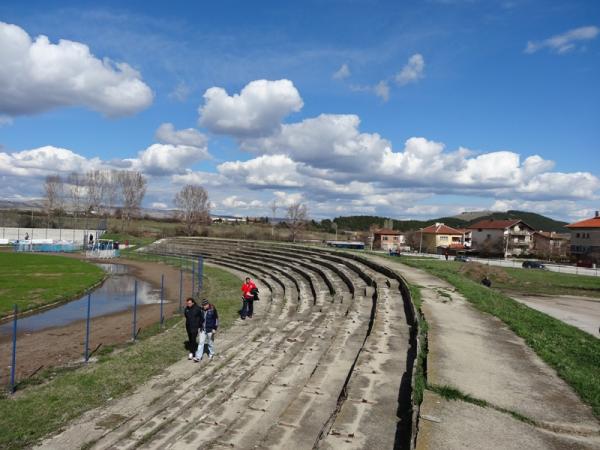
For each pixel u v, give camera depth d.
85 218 108.69
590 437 7.78
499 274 50.28
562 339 16.00
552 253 104.94
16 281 37.06
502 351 12.97
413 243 128.75
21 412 10.91
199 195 112.25
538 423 8.19
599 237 90.56
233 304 27.34
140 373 13.93
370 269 31.12
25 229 92.44
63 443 9.23
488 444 7.29
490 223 118.88
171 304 29.59
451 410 8.56
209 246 74.56
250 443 8.66
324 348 15.23
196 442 8.91
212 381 12.77
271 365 13.86
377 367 11.57
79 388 12.59
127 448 8.74
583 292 44.09
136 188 107.62
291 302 27.03
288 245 62.62
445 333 14.63
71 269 47.94
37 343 18.92
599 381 10.70
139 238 95.00
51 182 108.81
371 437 8.01
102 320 24.16
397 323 16.45
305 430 8.87
